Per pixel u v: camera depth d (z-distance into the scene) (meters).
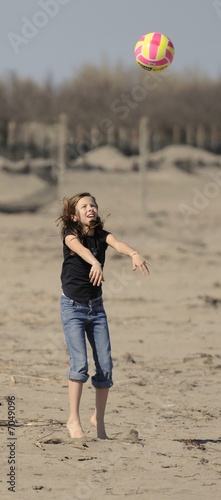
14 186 148.88
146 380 32.56
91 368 34.28
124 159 199.38
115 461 21.89
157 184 169.25
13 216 110.00
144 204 117.31
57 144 199.12
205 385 32.09
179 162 197.38
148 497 19.22
